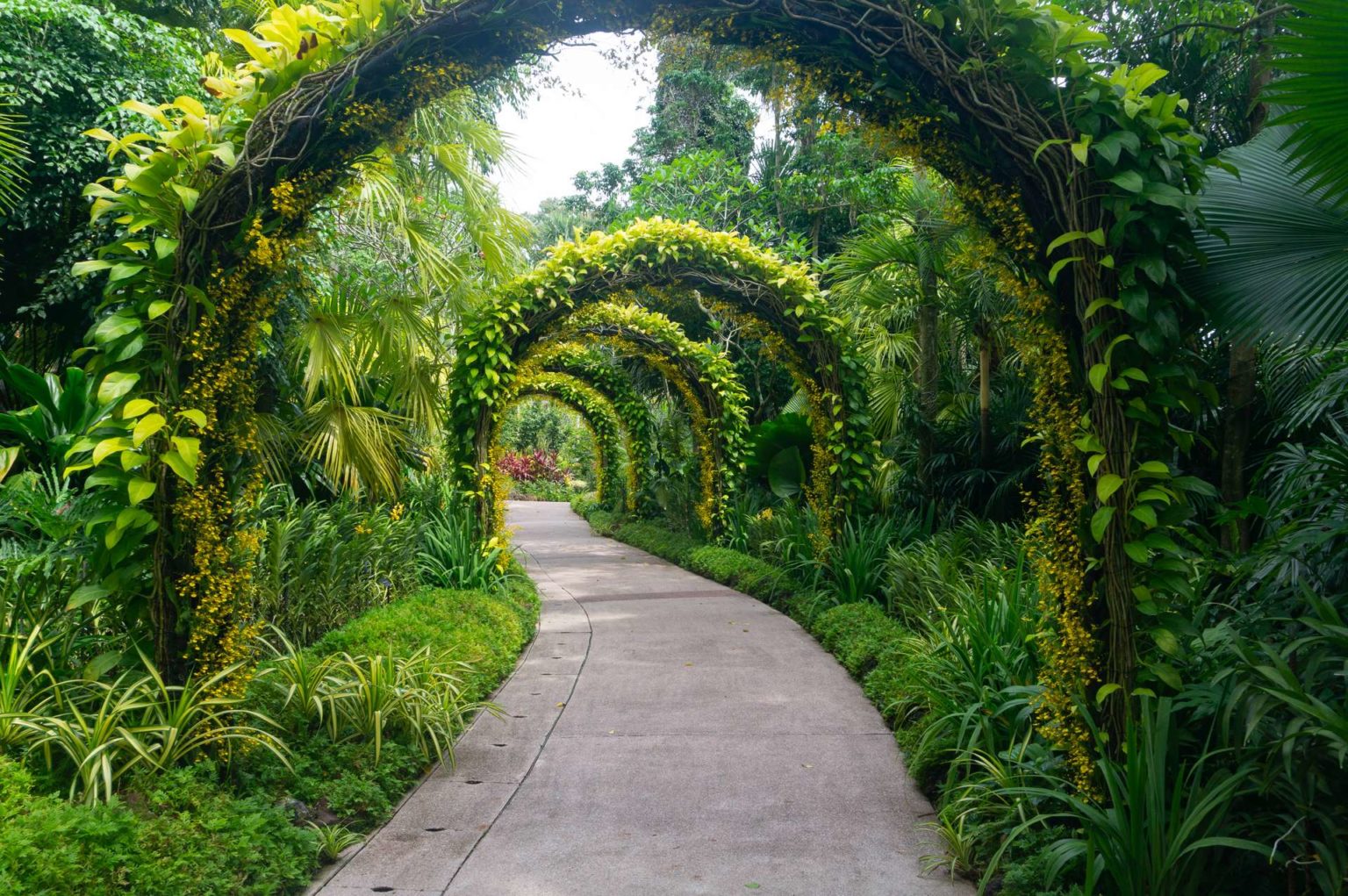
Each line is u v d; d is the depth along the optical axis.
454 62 3.55
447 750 4.26
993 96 3.08
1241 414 4.78
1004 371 9.09
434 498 9.34
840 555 7.80
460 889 2.87
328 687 4.10
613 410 17.06
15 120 7.06
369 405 8.59
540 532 17.92
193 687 3.37
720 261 8.53
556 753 4.25
